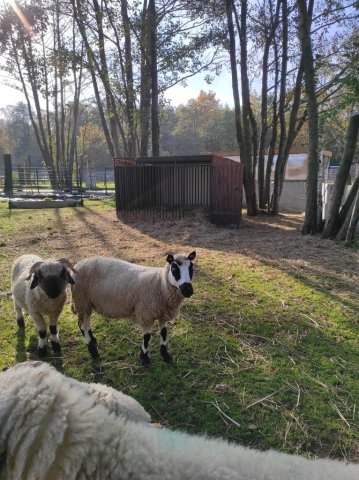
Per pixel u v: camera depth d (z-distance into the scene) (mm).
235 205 13273
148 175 15648
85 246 10281
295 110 15586
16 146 96812
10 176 28047
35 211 17391
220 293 6809
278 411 3799
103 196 26312
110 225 13609
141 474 1229
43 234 11797
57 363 4691
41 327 4797
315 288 7133
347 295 6793
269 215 16703
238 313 6000
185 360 4742
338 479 1288
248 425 3596
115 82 20281
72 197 23828
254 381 4297
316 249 10156
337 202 11312
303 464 1393
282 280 7559
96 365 4648
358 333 5402
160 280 4441
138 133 26781
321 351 4930
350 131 10828
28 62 24656
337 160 34344
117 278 4664
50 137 37250
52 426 1244
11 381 1374
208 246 10414
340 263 8820
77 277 4848
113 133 24094
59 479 1214
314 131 11648
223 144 79562
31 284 4586
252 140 16703
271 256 9383
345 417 3707
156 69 19281
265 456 1408
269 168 16969
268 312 6059
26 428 1249
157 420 3680
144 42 18672
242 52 15172
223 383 4234
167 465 1259
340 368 4531
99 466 1243
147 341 4613
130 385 4246
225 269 8195
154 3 18484
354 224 10656
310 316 5930
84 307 4863
